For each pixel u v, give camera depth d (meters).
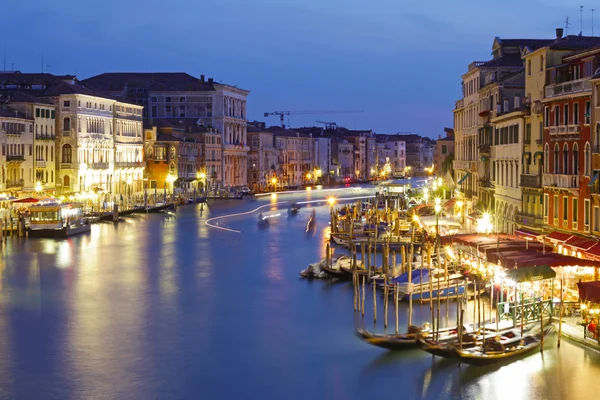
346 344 46.94
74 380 41.66
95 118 136.75
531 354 42.53
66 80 141.50
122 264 73.31
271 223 113.00
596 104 53.66
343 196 180.50
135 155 154.88
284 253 81.50
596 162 53.56
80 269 70.38
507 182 74.50
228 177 189.75
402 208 125.31
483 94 88.19
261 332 49.78
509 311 46.47
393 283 56.62
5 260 75.06
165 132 166.25
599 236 53.25
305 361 44.22
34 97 123.94
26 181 118.56
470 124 97.88
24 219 93.12
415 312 53.00
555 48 63.72
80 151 131.38
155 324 51.66
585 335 43.19
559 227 59.47
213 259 76.88
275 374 42.44
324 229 104.81
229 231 101.81
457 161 107.81
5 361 44.34
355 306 53.22
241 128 198.50
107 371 42.91
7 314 53.94
